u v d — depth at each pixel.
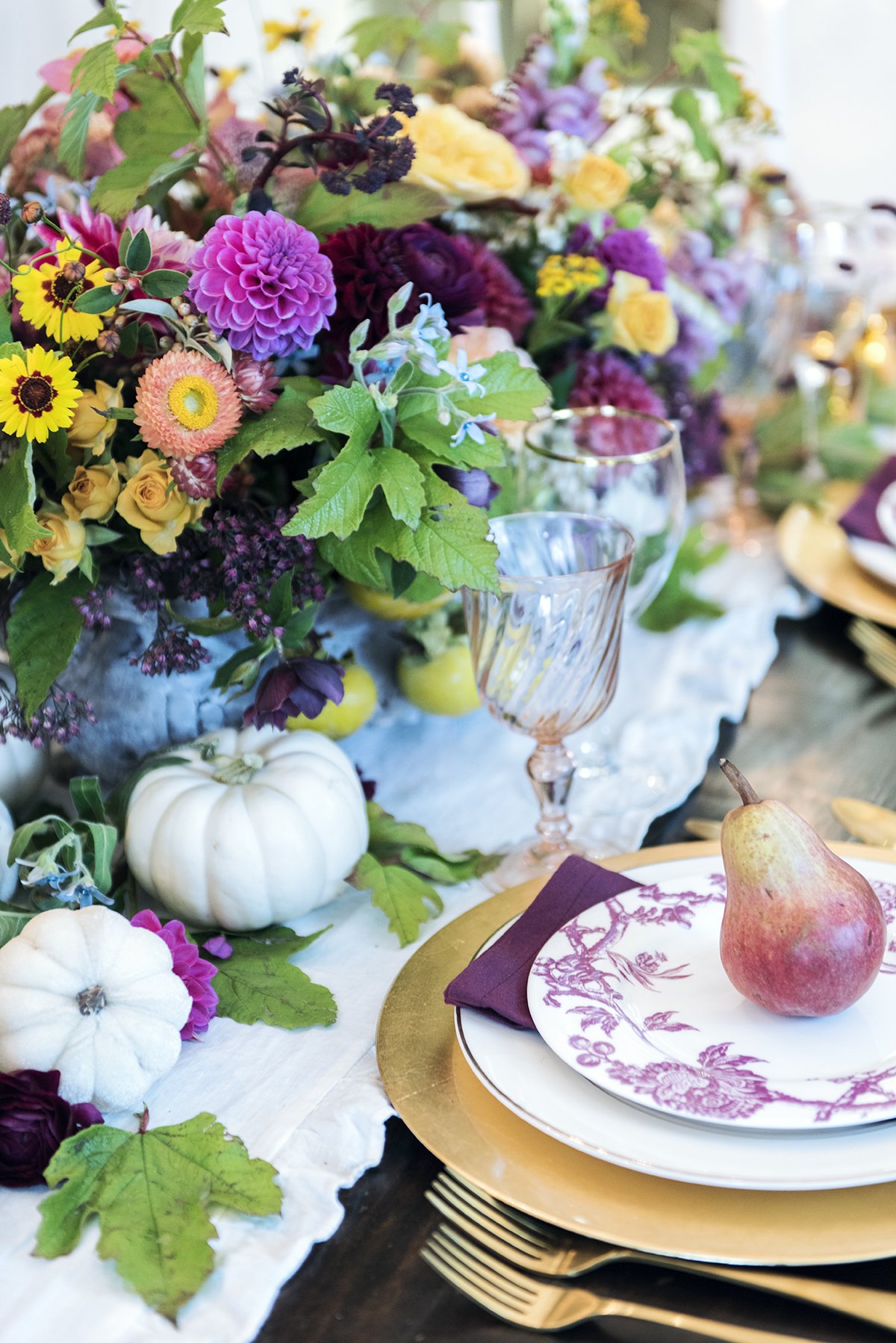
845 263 1.31
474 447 0.70
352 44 1.21
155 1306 0.47
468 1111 0.56
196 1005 0.63
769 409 1.39
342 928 0.75
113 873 0.79
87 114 0.80
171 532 0.72
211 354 0.69
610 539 0.79
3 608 0.79
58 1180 0.52
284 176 0.82
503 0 1.82
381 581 0.74
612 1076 0.51
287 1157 0.55
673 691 1.02
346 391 0.67
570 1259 0.49
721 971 0.61
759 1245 0.47
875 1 2.44
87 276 0.68
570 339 1.08
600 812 0.86
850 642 1.10
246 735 0.81
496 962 0.61
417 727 1.00
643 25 1.21
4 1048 0.57
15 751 0.81
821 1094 0.50
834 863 0.56
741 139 1.26
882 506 1.14
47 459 0.74
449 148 0.94
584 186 1.05
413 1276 0.50
